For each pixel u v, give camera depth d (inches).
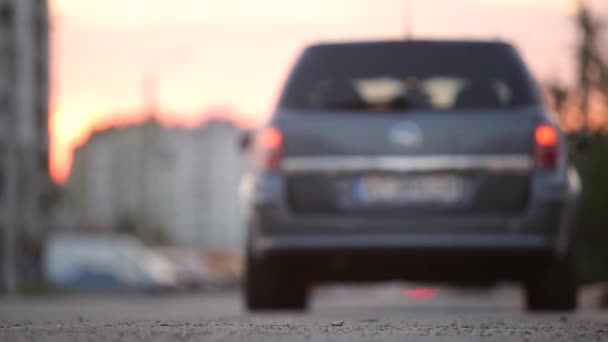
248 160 585.0
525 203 536.4
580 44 1460.4
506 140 538.9
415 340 290.8
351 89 552.4
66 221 4948.3
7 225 2418.8
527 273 565.9
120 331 309.0
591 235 1417.3
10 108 2733.8
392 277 564.7
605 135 1430.9
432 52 561.3
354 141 538.9
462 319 386.6
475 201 534.9
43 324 344.5
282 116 550.6
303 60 565.3
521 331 324.2
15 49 4672.7
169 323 346.3
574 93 1451.8
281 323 350.0
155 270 3065.9
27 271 3112.7
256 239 550.0
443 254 532.4
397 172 536.4
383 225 533.3
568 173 552.1
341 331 318.3
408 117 541.3
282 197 541.0
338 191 538.3
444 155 536.4
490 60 560.1
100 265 2817.4
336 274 565.3
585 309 700.7
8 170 2564.0
